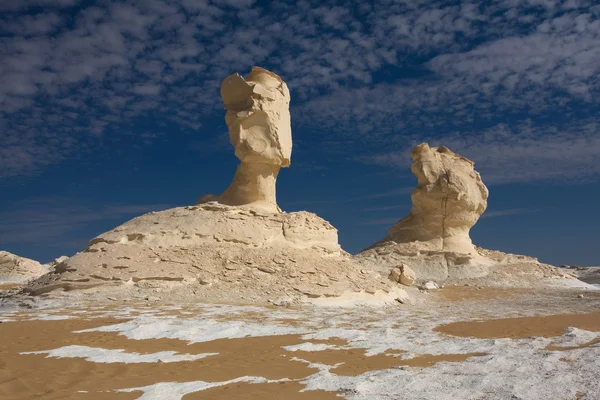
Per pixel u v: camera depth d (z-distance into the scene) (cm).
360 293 1964
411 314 1702
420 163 3816
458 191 3656
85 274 1806
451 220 3731
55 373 834
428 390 718
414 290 2528
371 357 967
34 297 1745
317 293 1859
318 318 1505
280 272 1973
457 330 1301
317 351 1023
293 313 1590
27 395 718
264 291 1852
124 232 2072
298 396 706
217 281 1870
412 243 3734
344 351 1026
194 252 1980
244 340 1135
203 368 880
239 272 1936
